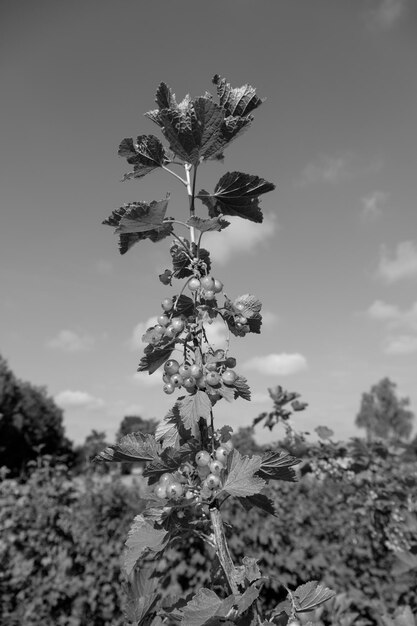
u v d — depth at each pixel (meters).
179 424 1.64
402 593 4.96
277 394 4.68
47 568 6.96
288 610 1.55
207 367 1.62
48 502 7.47
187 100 1.89
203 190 1.85
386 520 4.79
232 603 1.39
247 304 1.77
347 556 6.32
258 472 1.66
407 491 4.78
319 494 7.69
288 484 7.79
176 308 1.85
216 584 1.68
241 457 1.55
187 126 1.68
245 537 6.64
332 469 4.78
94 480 8.71
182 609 1.50
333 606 3.15
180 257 1.83
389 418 60.09
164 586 5.66
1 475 8.05
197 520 1.66
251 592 1.39
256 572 1.49
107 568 6.81
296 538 6.81
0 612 6.52
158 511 1.57
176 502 1.50
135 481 8.37
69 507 7.69
